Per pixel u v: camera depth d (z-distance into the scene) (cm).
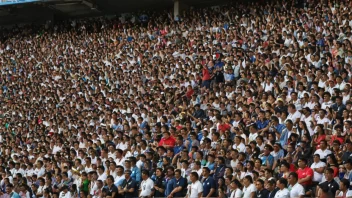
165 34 7156
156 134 4381
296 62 4722
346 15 5569
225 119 4169
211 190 3253
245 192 3047
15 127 6150
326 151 3253
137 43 7050
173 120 4659
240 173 3297
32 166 4822
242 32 6100
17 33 9069
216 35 6241
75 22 8988
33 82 7238
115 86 6141
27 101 6812
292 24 5766
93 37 7931
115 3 8550
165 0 8200
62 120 5794
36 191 4419
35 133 5706
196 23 7094
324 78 4256
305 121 3784
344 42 4769
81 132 5028
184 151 3716
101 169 3997
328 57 4594
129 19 8475
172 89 5388
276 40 5491
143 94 5650
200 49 5978
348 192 2762
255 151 3456
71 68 7212
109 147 4344
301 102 4038
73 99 6284
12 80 7588
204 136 4016
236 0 7781
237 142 3694
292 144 3362
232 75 5225
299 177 3042
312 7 6291
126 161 3794
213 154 3556
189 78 5416
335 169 2983
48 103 6475
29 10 8919
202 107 4819
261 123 3956
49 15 9069
